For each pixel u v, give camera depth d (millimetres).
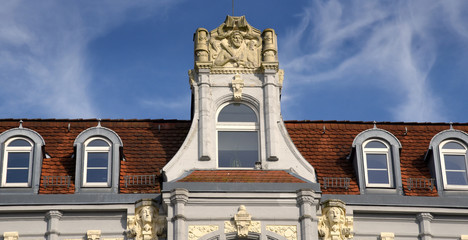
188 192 29281
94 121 33781
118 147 31484
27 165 31234
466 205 30891
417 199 30875
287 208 29391
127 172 31656
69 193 30703
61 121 33656
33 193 30609
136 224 29797
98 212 30125
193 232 28922
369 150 32156
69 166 31797
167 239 28875
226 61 32312
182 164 30719
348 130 33969
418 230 30703
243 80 32125
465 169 32062
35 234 29828
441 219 30922
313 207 29500
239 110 31969
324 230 29891
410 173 32344
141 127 33594
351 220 30266
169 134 33375
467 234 30781
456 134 32406
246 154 31297
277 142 31141
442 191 31625
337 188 31422
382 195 30875
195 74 32375
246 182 29734
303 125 34031
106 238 29797
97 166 31312
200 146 31000
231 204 29359
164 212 29859
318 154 32906
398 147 32188
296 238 29016
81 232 29891
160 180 31219
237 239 29047
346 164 32531
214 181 29812
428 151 32375
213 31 33000
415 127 34312
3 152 31219
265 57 32406
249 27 33031
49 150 32375
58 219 29953
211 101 31828
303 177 30594
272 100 31781
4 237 29688
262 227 29078
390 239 30328
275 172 30562
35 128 33312
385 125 34406
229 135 31562
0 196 29969
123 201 30094
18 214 30031
